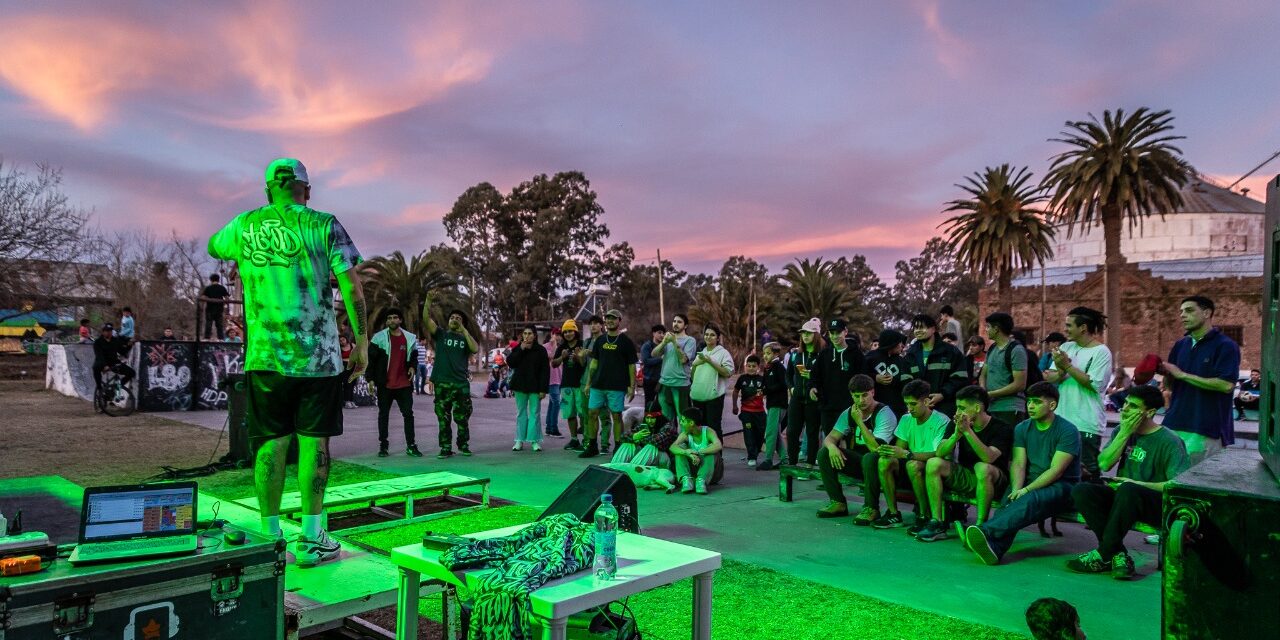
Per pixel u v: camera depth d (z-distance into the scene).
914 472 6.25
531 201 69.00
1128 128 32.69
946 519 6.24
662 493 8.08
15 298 25.33
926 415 6.36
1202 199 56.38
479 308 66.94
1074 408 6.97
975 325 60.09
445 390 10.25
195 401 15.95
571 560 2.85
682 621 4.18
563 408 11.37
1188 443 6.04
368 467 9.36
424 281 38.19
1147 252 56.31
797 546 5.88
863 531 6.40
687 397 10.45
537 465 9.69
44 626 2.23
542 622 2.57
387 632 3.81
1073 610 2.88
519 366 10.93
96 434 11.80
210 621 2.54
